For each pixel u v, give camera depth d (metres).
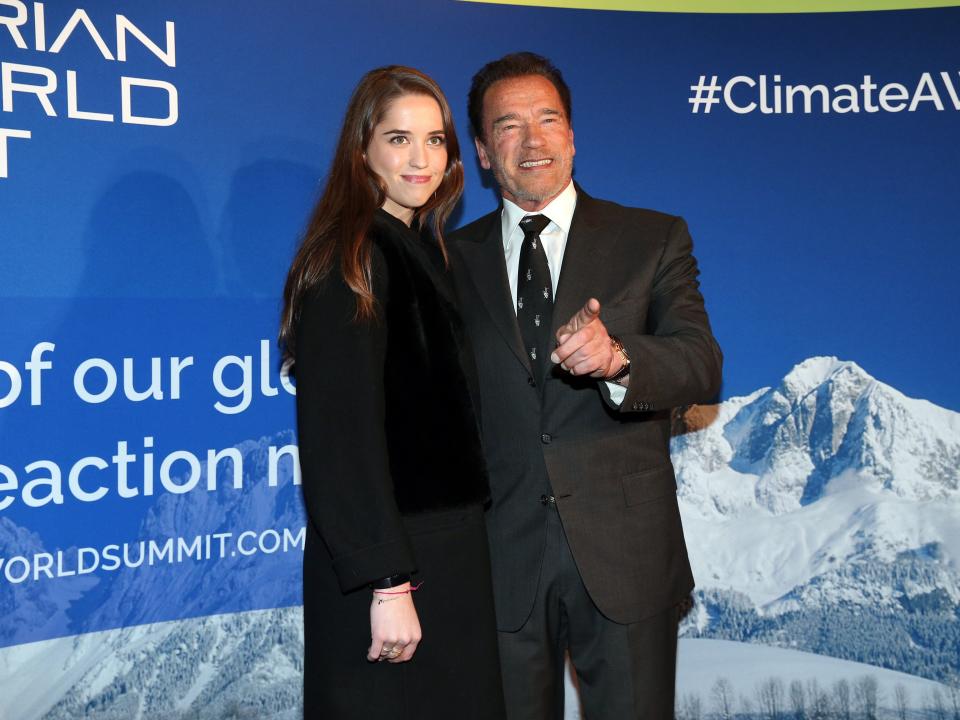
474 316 1.96
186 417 2.48
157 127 2.43
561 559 1.93
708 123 2.88
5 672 2.30
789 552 2.90
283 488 2.61
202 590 2.52
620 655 1.93
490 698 1.70
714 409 2.90
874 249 2.90
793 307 2.89
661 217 2.05
